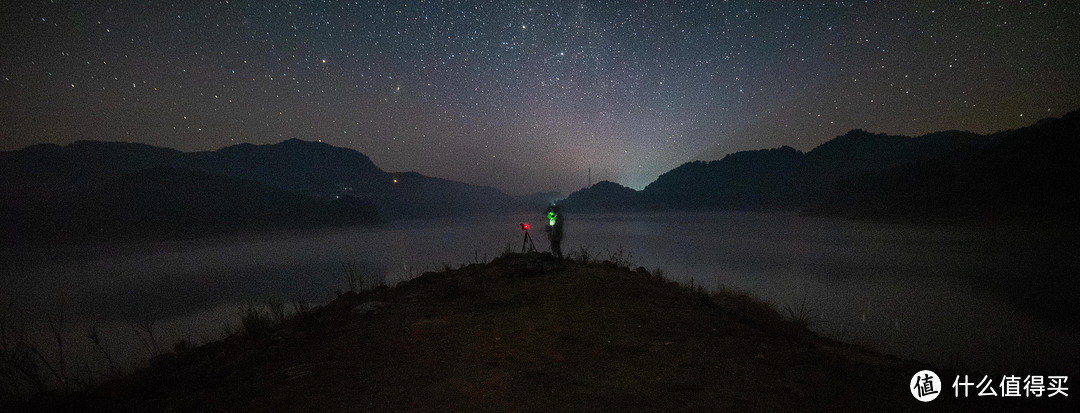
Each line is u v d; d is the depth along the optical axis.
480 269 9.84
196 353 5.65
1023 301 24.77
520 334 5.17
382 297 7.85
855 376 4.06
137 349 9.46
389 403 3.36
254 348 5.29
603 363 4.18
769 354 4.56
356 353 4.71
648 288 7.60
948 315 20.56
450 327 5.60
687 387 3.59
